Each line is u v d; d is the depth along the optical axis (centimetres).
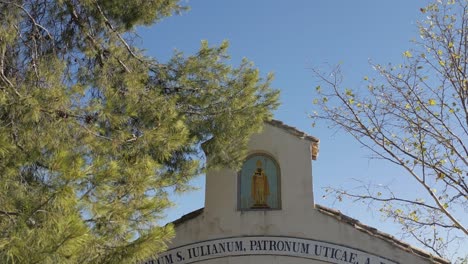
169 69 1130
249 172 1212
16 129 712
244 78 1111
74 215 573
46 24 1034
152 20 1127
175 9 1151
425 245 1345
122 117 831
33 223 581
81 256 622
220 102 1087
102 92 1008
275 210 1156
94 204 666
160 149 842
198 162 1002
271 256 1119
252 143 1217
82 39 1049
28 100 703
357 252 1092
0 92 716
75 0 1018
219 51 1155
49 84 853
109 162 703
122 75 1027
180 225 1166
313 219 1134
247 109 1070
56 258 545
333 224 1123
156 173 841
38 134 718
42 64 923
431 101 1305
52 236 553
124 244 690
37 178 712
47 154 726
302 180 1172
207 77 1114
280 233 1134
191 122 1053
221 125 1052
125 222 709
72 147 740
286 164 1191
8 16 878
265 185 1199
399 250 1082
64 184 586
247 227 1148
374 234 1102
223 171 1202
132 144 820
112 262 661
